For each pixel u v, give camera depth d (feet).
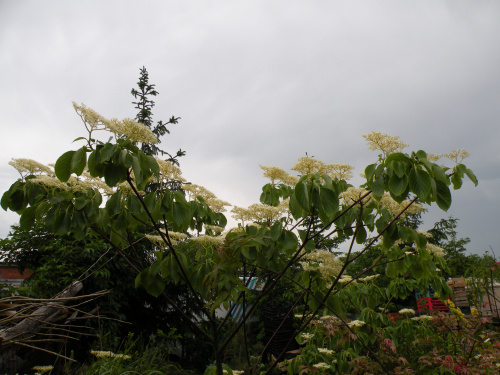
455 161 8.05
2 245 22.47
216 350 9.32
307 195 7.72
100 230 10.03
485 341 10.78
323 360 12.50
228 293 8.21
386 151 8.31
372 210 10.07
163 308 26.14
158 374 12.71
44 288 19.57
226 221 11.69
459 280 22.25
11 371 11.43
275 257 10.02
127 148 7.49
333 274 9.14
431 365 10.54
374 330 12.28
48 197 8.71
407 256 10.03
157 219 8.87
